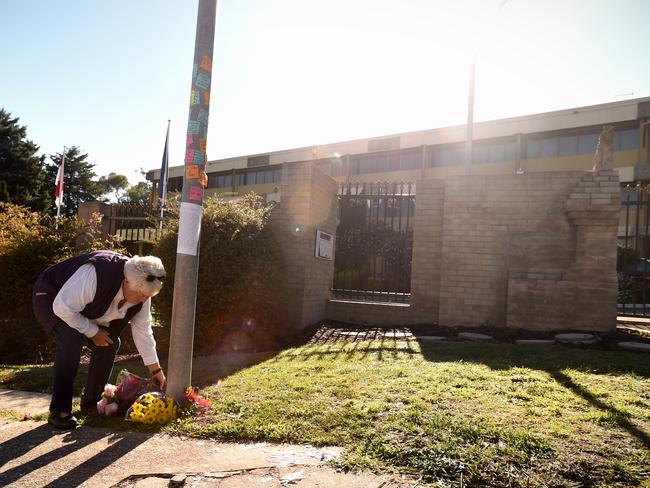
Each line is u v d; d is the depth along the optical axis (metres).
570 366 5.08
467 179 8.74
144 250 11.68
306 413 3.38
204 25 3.84
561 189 8.21
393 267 10.34
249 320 7.19
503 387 4.10
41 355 7.32
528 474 2.38
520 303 8.10
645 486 2.27
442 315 8.69
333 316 9.58
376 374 4.68
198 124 3.78
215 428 3.12
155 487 2.33
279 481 2.37
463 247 8.66
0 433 3.13
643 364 5.15
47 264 7.48
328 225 9.66
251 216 7.82
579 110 29.92
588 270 7.87
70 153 49.78
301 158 42.62
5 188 30.19
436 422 3.10
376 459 2.61
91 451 2.80
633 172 27.66
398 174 37.41
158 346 7.12
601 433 2.94
